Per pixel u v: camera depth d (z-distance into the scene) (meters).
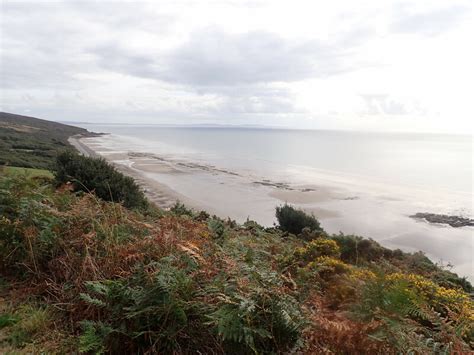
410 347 2.37
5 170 5.49
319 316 2.70
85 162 11.70
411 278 4.28
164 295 2.47
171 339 2.39
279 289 2.56
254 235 6.96
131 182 12.02
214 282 2.59
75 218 3.85
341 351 2.42
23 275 3.46
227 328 2.19
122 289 2.61
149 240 3.17
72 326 2.71
